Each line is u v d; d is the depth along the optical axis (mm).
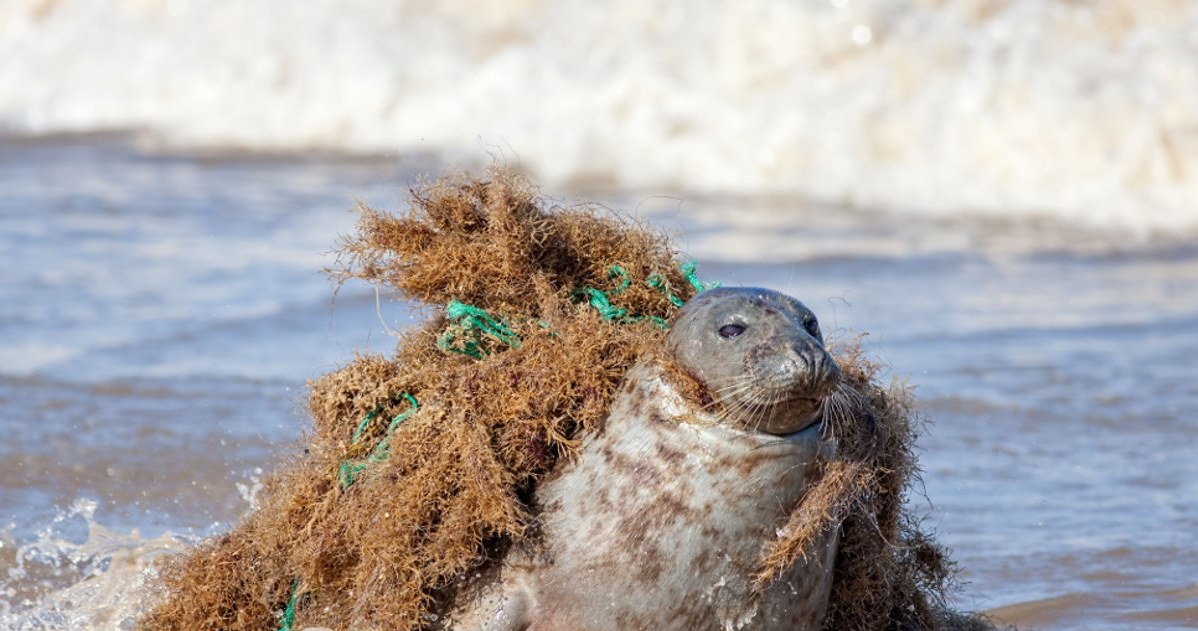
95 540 26344
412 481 16250
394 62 75500
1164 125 61719
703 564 15570
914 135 64438
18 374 35594
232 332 39438
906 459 17844
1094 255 53000
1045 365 37906
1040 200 61062
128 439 31516
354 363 17828
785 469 15539
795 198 63000
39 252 48656
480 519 15898
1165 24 65812
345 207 56625
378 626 16203
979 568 25688
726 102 67562
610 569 15672
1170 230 57812
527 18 76625
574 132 68000
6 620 23234
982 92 64375
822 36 67938
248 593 17938
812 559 16109
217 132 77500
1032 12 66812
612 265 17891
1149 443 32312
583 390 16422
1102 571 25484
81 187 61438
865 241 53781
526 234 17594
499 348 17531
